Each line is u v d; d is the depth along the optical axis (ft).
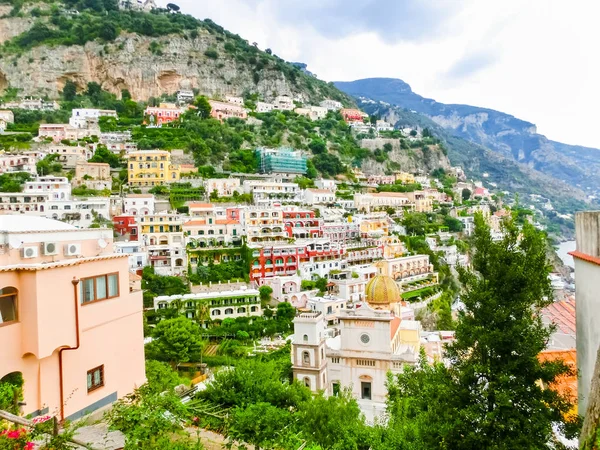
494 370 72.95
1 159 484.33
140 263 371.76
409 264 463.42
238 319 333.01
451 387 75.66
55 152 545.03
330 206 574.97
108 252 98.37
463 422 70.38
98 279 89.86
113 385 92.07
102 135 623.36
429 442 74.28
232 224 430.20
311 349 204.13
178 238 408.46
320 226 479.82
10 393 66.28
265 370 126.62
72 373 81.82
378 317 204.74
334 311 344.90
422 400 85.56
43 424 59.52
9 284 72.02
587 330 70.13
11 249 77.20
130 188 514.27
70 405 80.89
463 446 70.49
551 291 76.79
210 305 336.29
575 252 74.69
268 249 405.39
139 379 100.53
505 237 77.77
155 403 73.82
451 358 81.66
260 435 83.46
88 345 85.61
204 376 217.56
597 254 67.26
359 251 463.83
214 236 418.31
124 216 404.36
